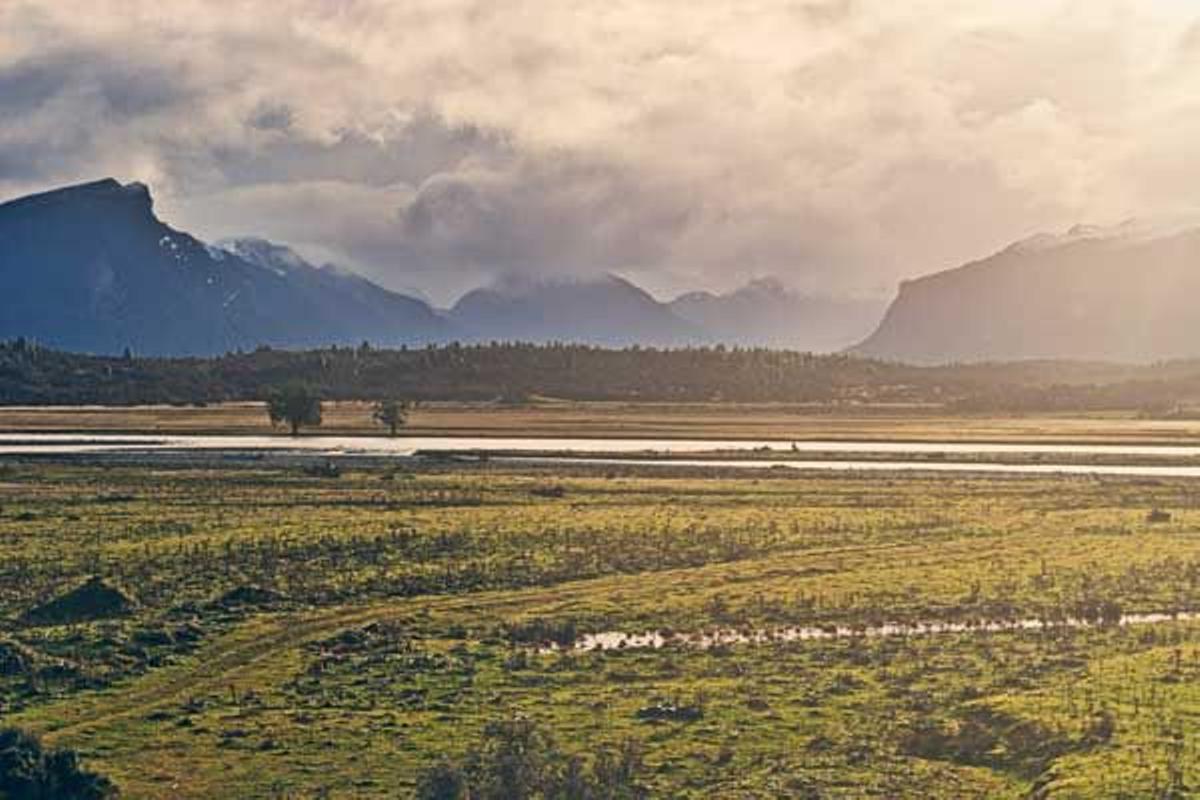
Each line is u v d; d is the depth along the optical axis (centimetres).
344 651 8375
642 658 8188
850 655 8200
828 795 5578
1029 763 5944
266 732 6644
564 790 5588
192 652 8362
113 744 6475
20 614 9269
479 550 12081
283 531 13100
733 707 7000
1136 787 5284
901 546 12719
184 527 13462
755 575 11069
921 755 6203
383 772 6025
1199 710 6444
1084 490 17738
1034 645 8388
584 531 13250
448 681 7631
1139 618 9350
